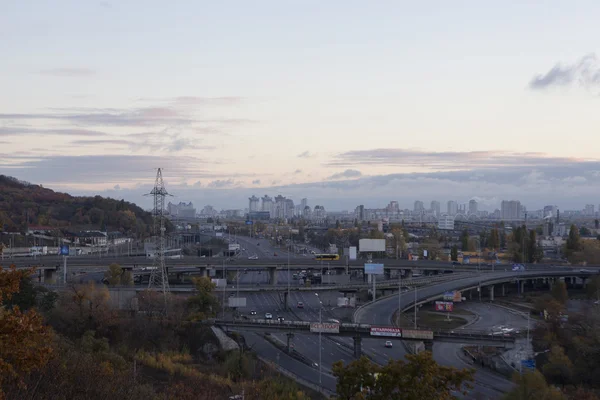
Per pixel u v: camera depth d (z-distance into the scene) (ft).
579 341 456.86
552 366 428.56
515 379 358.23
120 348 443.73
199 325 524.93
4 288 153.69
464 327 628.69
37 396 213.46
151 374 387.14
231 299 648.38
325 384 407.44
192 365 429.38
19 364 153.07
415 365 231.91
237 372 407.64
